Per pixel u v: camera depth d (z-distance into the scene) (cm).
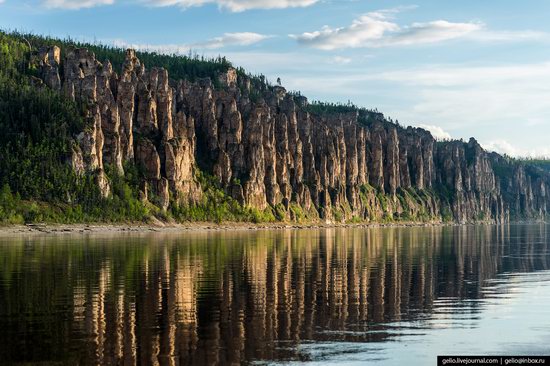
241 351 4300
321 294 6725
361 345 4494
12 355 4184
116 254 11606
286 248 14275
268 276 8269
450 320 5391
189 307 5859
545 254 12850
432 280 8069
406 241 18438
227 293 6712
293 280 7869
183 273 8500
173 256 11312
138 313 5541
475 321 5356
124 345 4438
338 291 6950
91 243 15325
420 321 5334
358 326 5112
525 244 16862
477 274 8856
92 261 10075
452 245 16188
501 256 12231
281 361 4078
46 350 4300
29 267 9081
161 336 4697
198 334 4769
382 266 9825
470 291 7100
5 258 10556
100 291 6756
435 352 4344
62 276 8044
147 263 9844
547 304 6216
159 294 6594
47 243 15238
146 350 4306
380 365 4038
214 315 5481
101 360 4081
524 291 7106
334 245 15862
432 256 12069
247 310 5738
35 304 5944
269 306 5956
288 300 6300
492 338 4747
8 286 7088
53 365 3975
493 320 5400
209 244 15538
